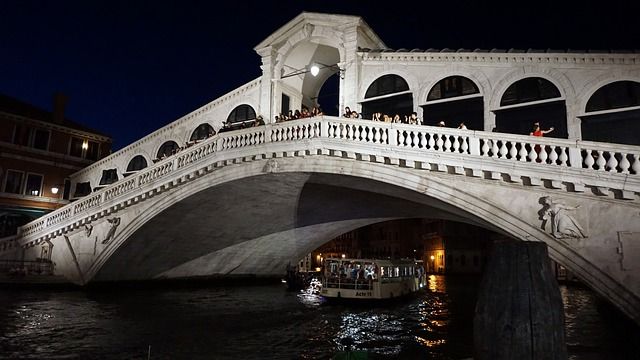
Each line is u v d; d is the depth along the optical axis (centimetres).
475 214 1118
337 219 2181
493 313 331
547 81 1368
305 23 1748
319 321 1482
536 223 1044
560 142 1032
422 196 1262
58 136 2806
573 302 2164
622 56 1260
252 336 1192
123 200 1795
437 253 5322
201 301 1873
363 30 1723
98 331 1183
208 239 2130
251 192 1692
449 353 1036
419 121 1371
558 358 318
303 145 1343
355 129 1309
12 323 1238
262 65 1866
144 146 2425
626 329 1148
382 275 2003
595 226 984
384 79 1636
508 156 1253
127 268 2036
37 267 2080
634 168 952
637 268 932
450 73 1513
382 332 1307
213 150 1565
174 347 1041
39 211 2681
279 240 2455
